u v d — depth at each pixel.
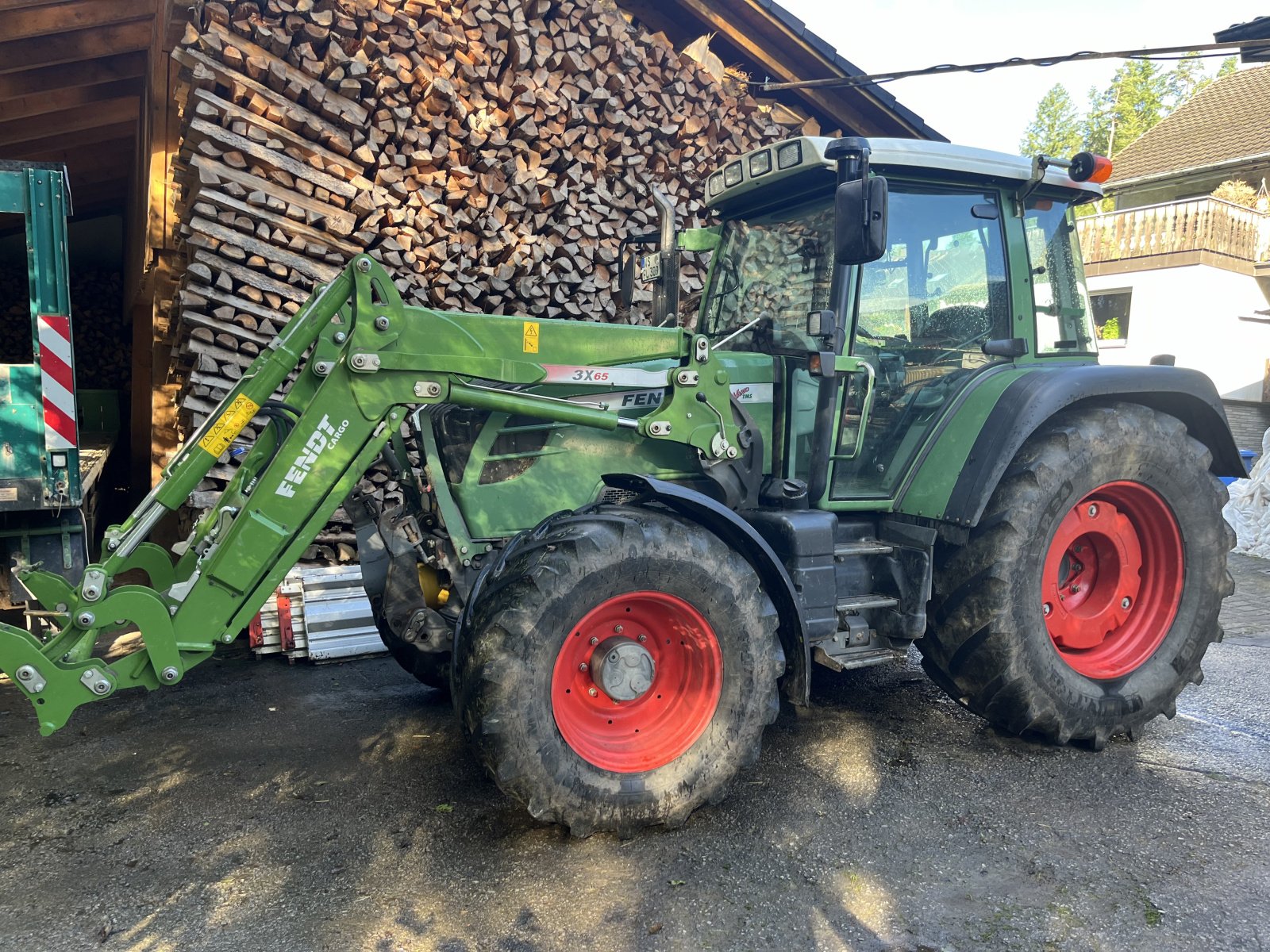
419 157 5.11
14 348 10.77
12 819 2.80
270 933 2.20
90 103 7.46
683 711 2.82
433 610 3.13
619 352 3.05
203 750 3.35
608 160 5.92
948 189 3.39
